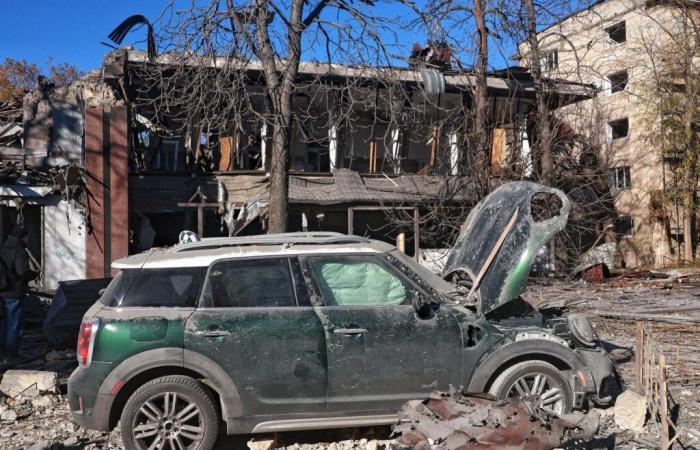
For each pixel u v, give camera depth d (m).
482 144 15.77
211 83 10.17
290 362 4.62
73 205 16.20
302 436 5.11
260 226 18.36
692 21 24.31
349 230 17.77
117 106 16.28
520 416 3.82
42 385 6.36
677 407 5.64
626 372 6.99
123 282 4.77
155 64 11.55
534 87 17.77
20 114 18.25
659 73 25.20
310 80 16.03
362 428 5.22
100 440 5.14
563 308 6.00
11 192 15.54
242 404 4.57
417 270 5.39
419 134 18.53
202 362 4.54
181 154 19.42
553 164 17.53
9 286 8.23
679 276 19.64
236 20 9.49
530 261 5.18
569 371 5.06
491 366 4.88
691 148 25.06
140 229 17.28
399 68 12.09
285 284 4.83
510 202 5.54
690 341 8.94
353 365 4.69
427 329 4.81
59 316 8.70
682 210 26.48
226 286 4.76
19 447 4.96
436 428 3.79
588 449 4.63
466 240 5.91
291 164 19.83
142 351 4.52
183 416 4.56
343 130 19.38
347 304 4.84
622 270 22.86
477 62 14.52
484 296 5.15
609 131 28.97
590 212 18.95
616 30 29.56
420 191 18.30
